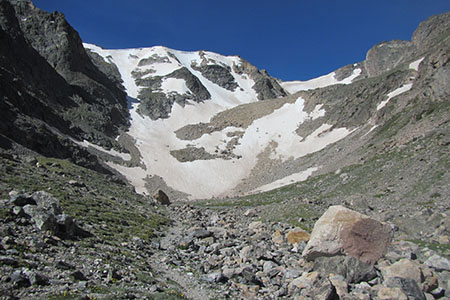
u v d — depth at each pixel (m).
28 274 11.30
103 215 28.94
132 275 15.16
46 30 176.75
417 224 26.03
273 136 162.00
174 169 140.00
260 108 197.12
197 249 25.25
